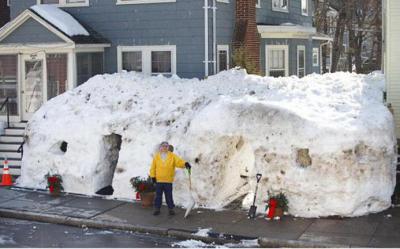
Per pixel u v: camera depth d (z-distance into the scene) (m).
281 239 13.74
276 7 29.72
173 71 23.77
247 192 17.69
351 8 45.28
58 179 18.31
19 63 23.55
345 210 15.01
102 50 24.44
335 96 17.19
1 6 28.78
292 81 18.84
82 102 19.72
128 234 14.90
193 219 15.55
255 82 19.06
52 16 23.53
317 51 34.72
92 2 24.72
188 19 23.44
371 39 58.84
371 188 15.30
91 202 17.34
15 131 22.69
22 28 23.42
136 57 24.36
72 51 22.72
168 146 15.99
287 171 15.49
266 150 15.77
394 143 16.16
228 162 16.98
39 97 23.42
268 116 15.96
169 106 18.39
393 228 14.34
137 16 24.16
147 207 16.77
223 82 19.50
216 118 16.53
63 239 14.41
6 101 23.28
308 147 15.27
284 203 15.38
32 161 19.22
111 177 18.77
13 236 14.67
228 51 24.84
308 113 15.91
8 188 19.06
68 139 18.70
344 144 15.04
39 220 16.14
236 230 14.59
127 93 19.42
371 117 15.91
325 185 15.10
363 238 13.69
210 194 16.55
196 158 16.61
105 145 18.53
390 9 18.25
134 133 18.05
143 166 17.59
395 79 18.16
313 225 14.73
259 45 25.94
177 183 16.92
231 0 25.02
